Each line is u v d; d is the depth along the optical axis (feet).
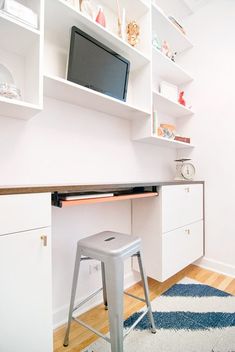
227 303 5.06
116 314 3.09
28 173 3.94
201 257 7.20
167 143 6.77
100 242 3.64
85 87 4.05
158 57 6.09
